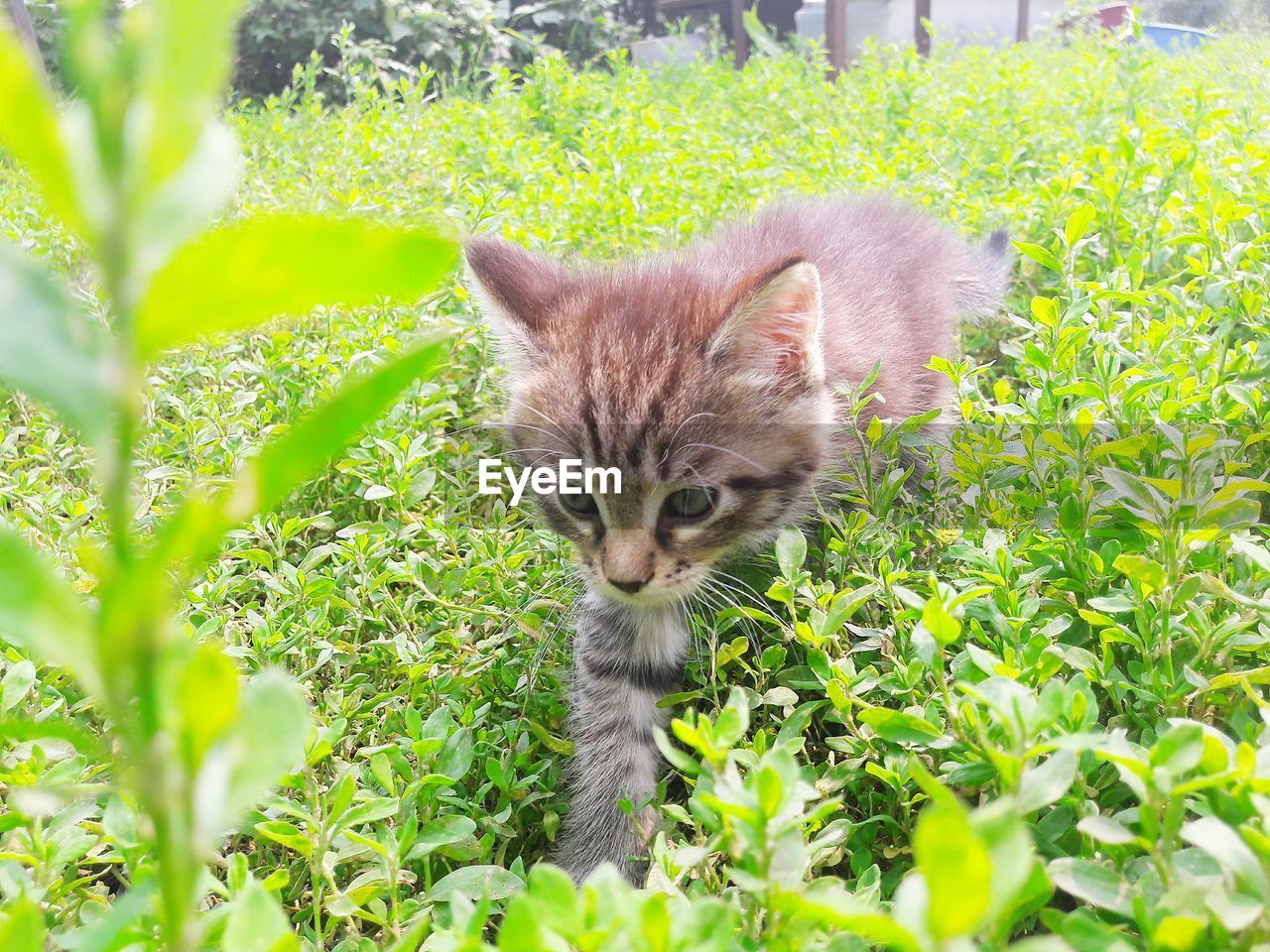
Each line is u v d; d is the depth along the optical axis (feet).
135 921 0.35
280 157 1.80
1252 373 0.66
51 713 0.51
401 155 1.68
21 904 0.25
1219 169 1.14
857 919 0.22
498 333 0.85
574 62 3.79
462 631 0.73
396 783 0.53
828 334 0.85
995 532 0.60
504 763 0.61
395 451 0.80
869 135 1.81
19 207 1.44
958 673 0.46
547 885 0.27
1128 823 0.37
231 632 0.65
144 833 0.38
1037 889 0.28
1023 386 1.06
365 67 3.02
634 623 0.76
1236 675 0.41
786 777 0.30
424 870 0.52
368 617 0.72
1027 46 3.11
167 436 0.95
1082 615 0.49
